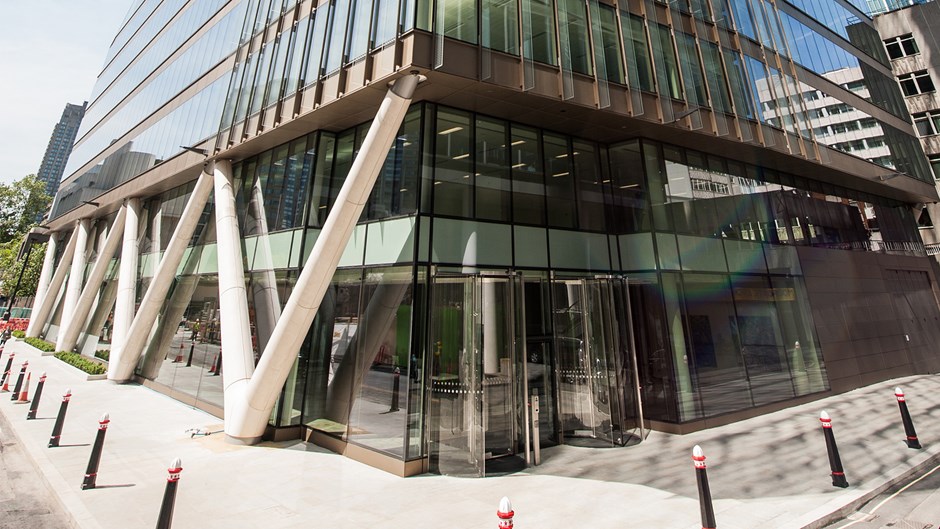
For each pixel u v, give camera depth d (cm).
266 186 1486
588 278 1235
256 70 1552
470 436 930
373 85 1023
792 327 1664
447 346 971
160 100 2406
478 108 1173
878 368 1972
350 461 973
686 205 1473
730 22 1709
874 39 2870
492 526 649
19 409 1316
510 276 1060
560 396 1181
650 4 1444
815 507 698
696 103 1435
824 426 827
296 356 1086
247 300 1415
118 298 2106
